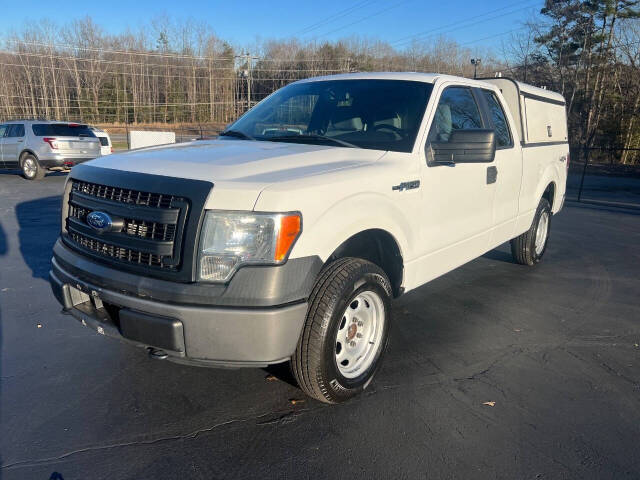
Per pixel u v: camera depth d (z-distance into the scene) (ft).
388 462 8.81
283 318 8.52
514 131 17.10
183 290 8.38
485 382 11.67
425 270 12.72
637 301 17.61
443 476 8.48
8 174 55.98
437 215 12.69
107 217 9.23
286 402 10.63
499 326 15.03
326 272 9.64
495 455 9.04
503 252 24.50
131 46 206.90
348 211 9.68
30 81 189.67
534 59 122.93
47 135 49.88
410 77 13.66
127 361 12.25
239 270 8.38
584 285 19.31
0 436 9.26
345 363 10.57
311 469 8.61
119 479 8.27
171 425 9.75
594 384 11.71
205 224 8.38
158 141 73.56
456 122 13.82
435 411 10.41
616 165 83.56
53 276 10.61
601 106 107.34
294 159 10.31
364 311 10.81
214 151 10.86
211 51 207.92
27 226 27.76
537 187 19.31
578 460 8.96
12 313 15.07
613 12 106.83
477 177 14.30
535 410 10.55
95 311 9.87
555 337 14.35
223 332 8.37
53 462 8.62
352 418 10.11
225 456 8.91
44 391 10.82
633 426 10.05
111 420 9.86
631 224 33.99
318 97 14.16
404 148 11.91
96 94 201.26
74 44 199.00
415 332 14.40
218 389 11.09
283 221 8.46
